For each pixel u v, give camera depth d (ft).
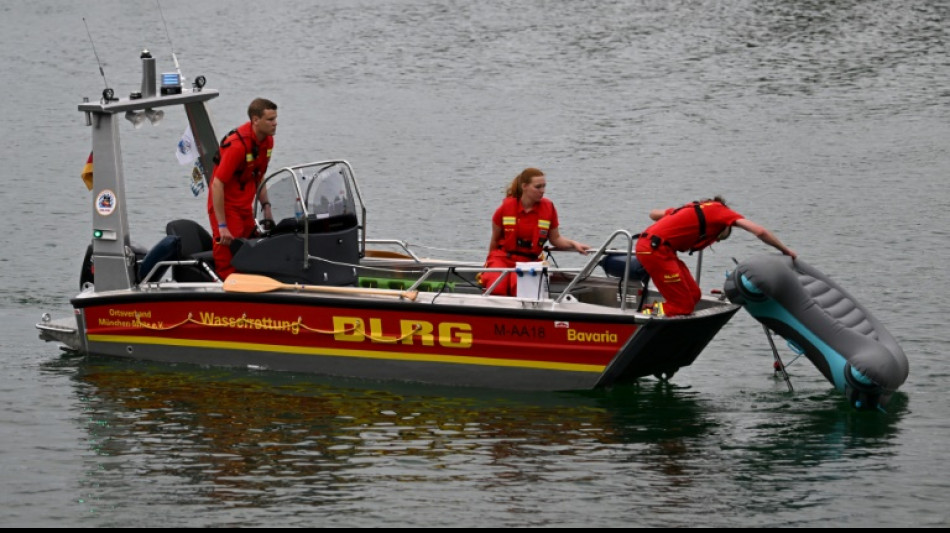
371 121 148.05
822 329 64.44
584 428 61.36
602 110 153.07
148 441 60.08
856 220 105.19
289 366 69.15
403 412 63.46
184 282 72.59
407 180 120.37
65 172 125.70
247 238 71.77
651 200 112.37
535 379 65.21
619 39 201.36
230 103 159.84
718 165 125.80
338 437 60.29
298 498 53.52
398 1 244.01
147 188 119.34
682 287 62.90
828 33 203.21
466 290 72.23
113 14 240.32
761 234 64.90
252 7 242.17
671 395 66.54
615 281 69.82
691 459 57.72
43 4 255.29
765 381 69.36
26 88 173.99
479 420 62.34
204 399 65.72
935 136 137.28
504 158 129.49
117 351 72.69
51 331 74.54
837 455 58.23
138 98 72.95
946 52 186.80
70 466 57.21
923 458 57.82
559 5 234.79
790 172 122.52
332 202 71.26
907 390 67.31
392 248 97.04
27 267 93.35
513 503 52.90
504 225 68.08
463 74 177.37
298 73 180.14
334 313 67.36
